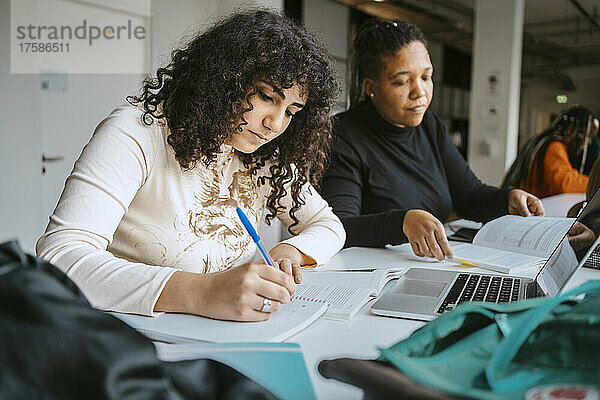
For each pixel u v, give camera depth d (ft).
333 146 5.39
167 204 3.15
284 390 1.57
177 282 2.40
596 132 9.02
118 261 2.54
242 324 2.28
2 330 1.00
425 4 21.36
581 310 1.40
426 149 5.92
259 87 2.95
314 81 3.07
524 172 9.25
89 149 2.90
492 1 15.76
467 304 1.66
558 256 2.63
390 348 1.52
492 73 15.93
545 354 1.33
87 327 1.07
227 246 3.37
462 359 1.42
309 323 2.37
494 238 4.28
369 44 5.48
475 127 16.38
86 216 2.66
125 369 1.04
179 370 1.26
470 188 5.98
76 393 0.99
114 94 11.84
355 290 2.87
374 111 5.62
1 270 1.12
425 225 3.88
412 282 3.06
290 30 3.10
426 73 5.34
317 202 4.11
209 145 3.10
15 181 9.76
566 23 23.99
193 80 3.02
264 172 3.71
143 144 3.03
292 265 2.86
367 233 4.26
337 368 1.43
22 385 0.97
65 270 2.45
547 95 29.45
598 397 1.14
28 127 9.91
